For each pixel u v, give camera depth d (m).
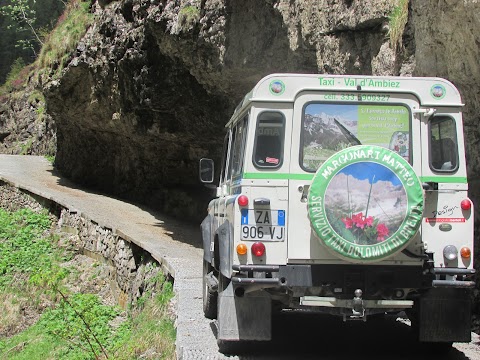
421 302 6.26
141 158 25.34
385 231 5.58
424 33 8.20
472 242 5.99
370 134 6.11
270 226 5.96
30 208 24.66
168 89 19.31
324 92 6.12
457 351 6.91
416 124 6.12
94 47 23.66
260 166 6.04
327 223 5.59
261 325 6.32
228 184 7.19
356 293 5.80
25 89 45.41
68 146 31.48
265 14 13.63
